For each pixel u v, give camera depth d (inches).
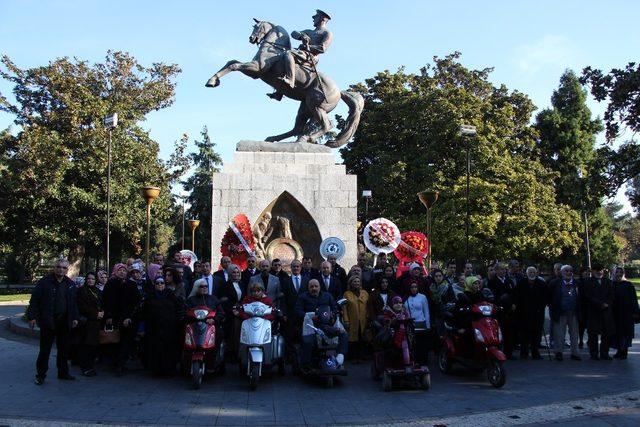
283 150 580.1
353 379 347.9
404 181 1188.5
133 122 1227.2
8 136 1180.5
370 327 388.5
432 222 1117.1
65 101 1120.2
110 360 393.7
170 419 251.8
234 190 551.8
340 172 577.6
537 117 1594.5
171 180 1296.8
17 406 271.0
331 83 605.3
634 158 429.1
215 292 380.8
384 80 1332.4
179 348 354.0
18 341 508.7
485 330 334.3
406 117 1218.0
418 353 361.4
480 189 1111.0
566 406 275.0
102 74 1237.7
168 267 369.1
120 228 1165.7
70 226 1168.2
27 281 1779.0
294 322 384.2
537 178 1302.9
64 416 254.1
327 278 396.2
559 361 414.3
